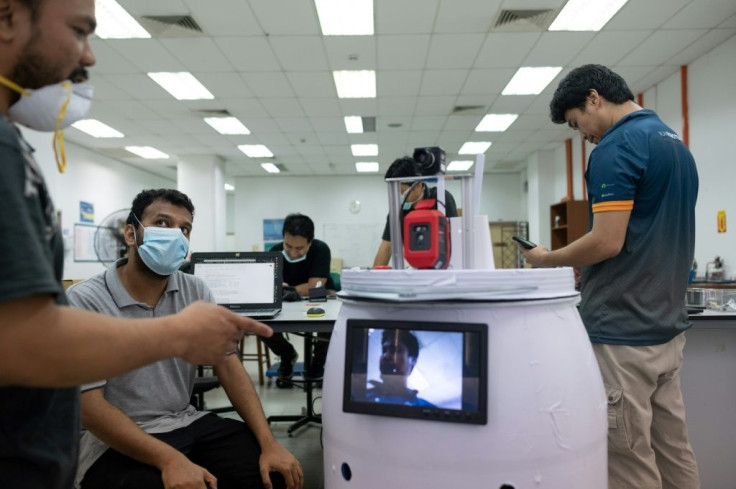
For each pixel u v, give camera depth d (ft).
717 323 4.55
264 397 9.90
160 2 10.77
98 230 12.89
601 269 3.75
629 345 3.60
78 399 2.34
